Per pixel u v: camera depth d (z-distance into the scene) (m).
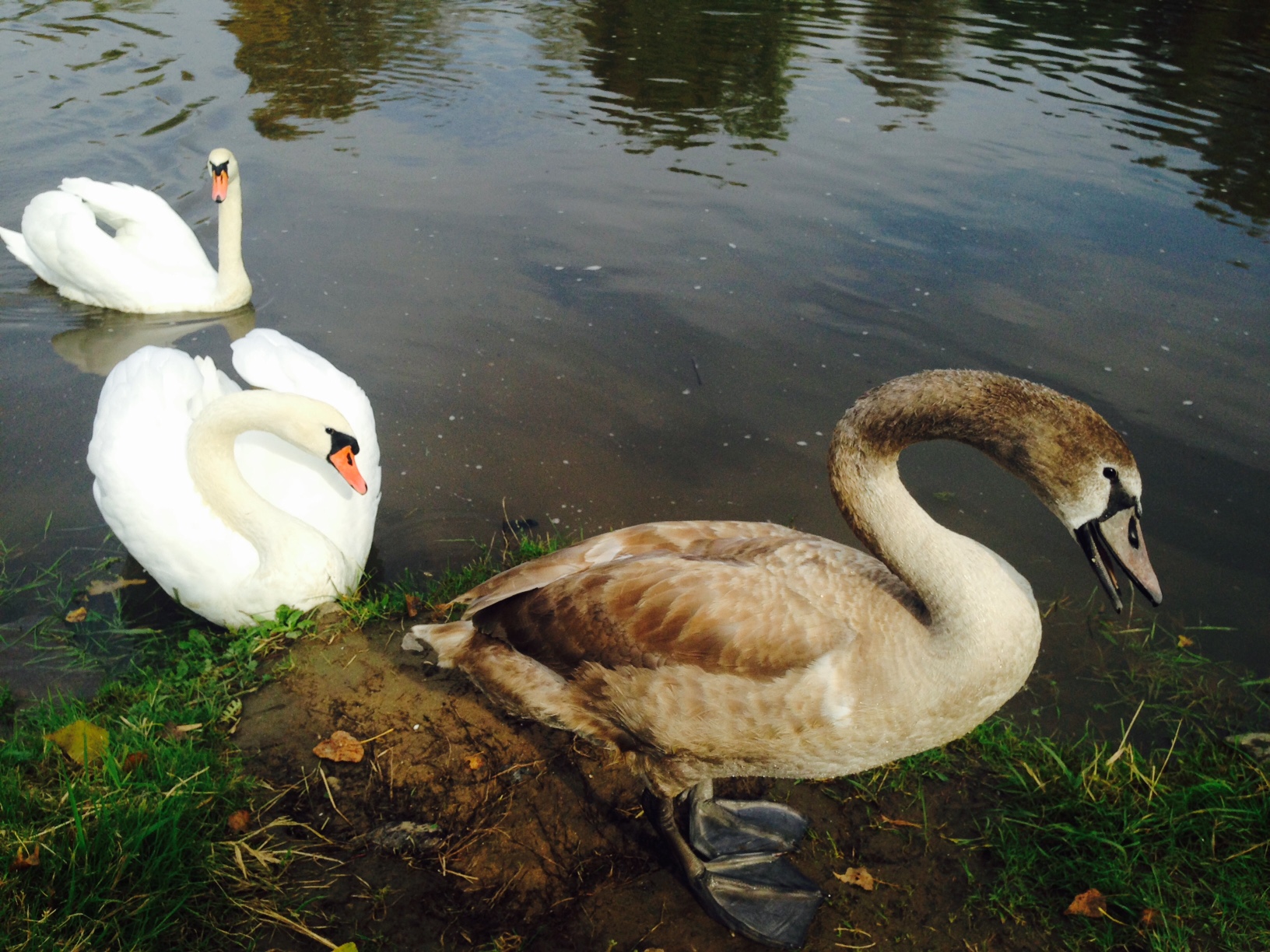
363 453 1.62
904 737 0.98
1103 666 1.43
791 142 3.33
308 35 4.57
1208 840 1.16
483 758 1.24
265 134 3.37
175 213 2.57
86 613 1.48
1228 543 1.64
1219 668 1.42
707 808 1.19
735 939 1.07
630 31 4.69
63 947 0.95
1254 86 3.88
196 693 1.31
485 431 1.91
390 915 1.05
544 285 2.42
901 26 4.77
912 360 2.11
